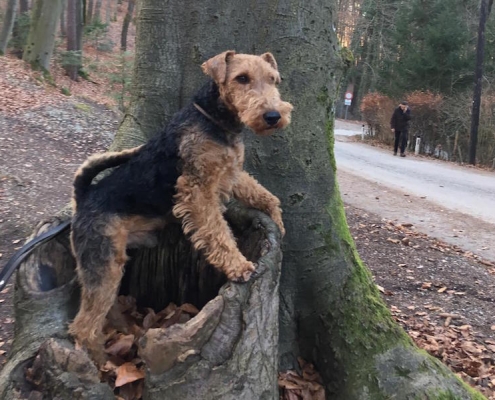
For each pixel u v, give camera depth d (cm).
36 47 527
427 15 866
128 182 85
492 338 152
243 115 83
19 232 193
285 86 103
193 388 70
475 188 412
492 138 600
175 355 70
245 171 102
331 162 109
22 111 375
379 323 102
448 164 575
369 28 1138
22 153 292
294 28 103
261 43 104
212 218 82
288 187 104
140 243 92
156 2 107
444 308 170
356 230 248
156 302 102
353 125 1174
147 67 110
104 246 82
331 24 107
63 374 69
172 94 108
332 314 104
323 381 103
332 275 105
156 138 89
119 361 85
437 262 214
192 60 106
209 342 72
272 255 81
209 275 96
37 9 523
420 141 684
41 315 82
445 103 672
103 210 83
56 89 492
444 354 137
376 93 854
